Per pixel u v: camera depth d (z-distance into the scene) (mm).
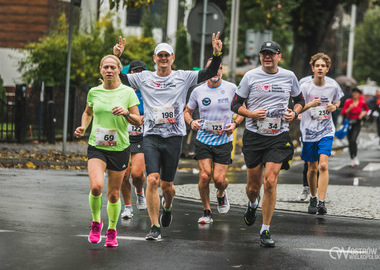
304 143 18875
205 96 16453
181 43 63281
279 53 14000
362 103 33438
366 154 42594
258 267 11453
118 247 12797
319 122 18719
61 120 38062
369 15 130000
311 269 11422
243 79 14172
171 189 14633
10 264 11086
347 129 33500
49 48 40969
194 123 16219
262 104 14086
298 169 31719
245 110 14062
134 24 62875
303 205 19891
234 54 37062
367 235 15031
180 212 17812
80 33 42344
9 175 23453
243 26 59938
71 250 12352
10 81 48125
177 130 14250
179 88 14227
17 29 48094
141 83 14273
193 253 12445
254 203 14992
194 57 35844
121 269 10984
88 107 13578
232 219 16984
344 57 129125
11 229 14070
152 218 13797
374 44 127625
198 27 28281
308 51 47438
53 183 21922
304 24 46438
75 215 16266
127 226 15359
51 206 17375
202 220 16141
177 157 14359
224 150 16500
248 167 14492
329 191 22859
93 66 41156
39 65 41188
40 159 27344
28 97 35594
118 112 12648
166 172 14414
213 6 28203
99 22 42031
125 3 27969
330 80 19000
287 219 17250
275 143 14055
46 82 41188
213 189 22812
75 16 44281
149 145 14188
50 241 13078
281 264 11734
